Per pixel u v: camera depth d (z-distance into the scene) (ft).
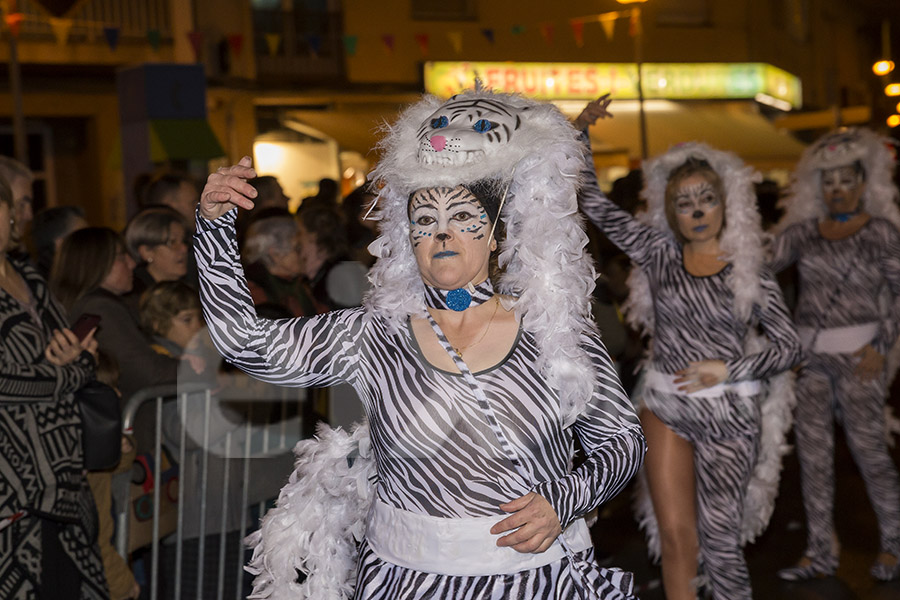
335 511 7.62
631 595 6.99
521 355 6.62
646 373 12.76
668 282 12.50
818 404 15.48
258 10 45.06
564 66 49.93
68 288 12.00
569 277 6.76
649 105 52.54
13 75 32.65
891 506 15.15
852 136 15.65
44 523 9.20
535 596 6.53
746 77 55.11
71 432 9.41
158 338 11.81
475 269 6.69
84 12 42.14
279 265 13.28
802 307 15.83
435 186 6.58
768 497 13.06
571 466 6.81
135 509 11.28
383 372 6.73
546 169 6.63
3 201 9.14
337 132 44.75
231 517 11.28
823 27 63.46
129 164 26.03
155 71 25.03
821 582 15.07
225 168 6.56
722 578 12.01
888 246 15.20
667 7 53.57
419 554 6.59
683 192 12.13
